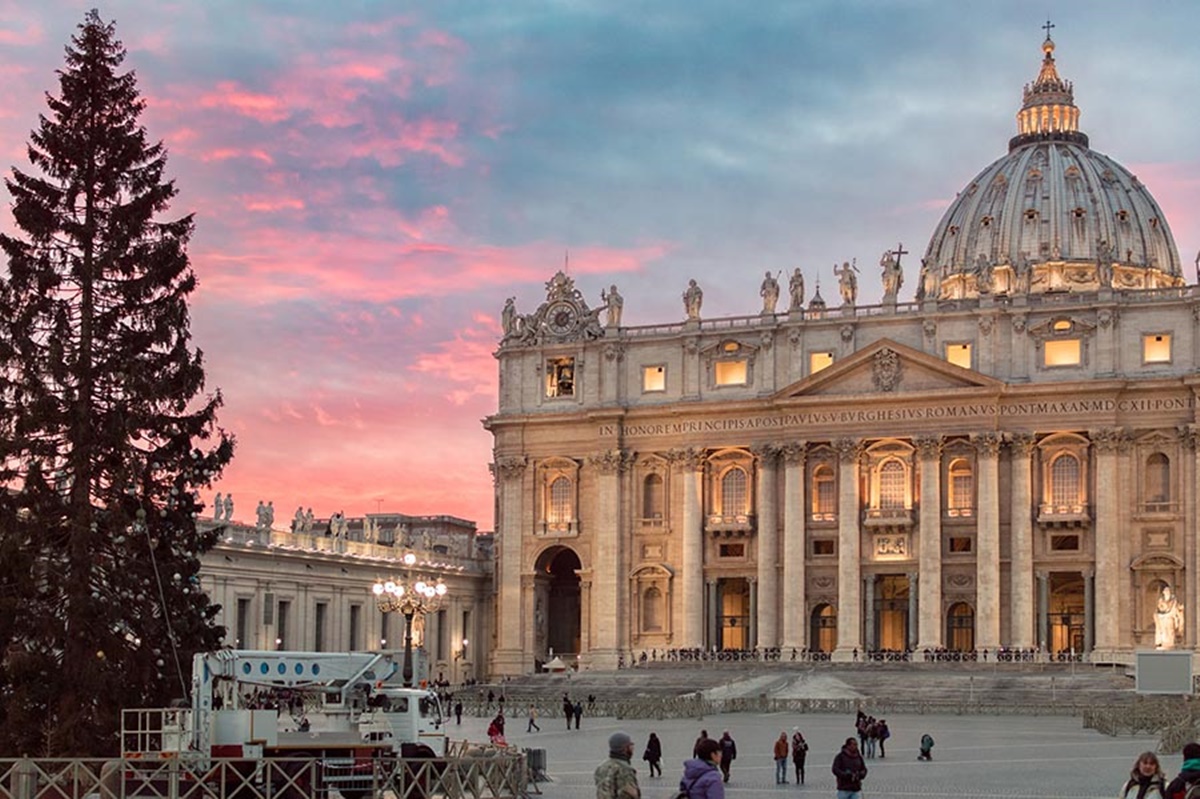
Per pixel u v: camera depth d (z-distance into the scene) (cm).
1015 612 12862
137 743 5334
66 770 4097
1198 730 7044
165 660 5706
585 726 9175
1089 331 12925
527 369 14738
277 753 4619
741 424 13812
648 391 14300
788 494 13550
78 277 5816
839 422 13425
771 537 13650
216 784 4425
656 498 14238
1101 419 12762
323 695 5309
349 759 4559
